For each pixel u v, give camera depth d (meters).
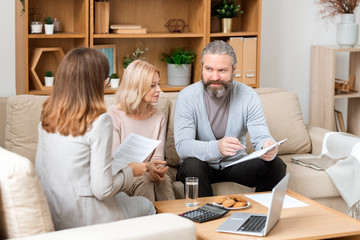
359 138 3.40
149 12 4.12
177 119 2.99
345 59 4.87
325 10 4.46
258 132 2.97
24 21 3.48
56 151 2.04
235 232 2.16
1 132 3.08
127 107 2.85
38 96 3.09
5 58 3.86
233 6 4.07
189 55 4.07
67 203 2.04
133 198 2.40
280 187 2.19
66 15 3.88
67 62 2.05
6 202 1.72
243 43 4.06
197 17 4.05
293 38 4.70
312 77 4.59
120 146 2.56
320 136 3.60
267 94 3.69
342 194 3.20
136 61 2.89
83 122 2.00
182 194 2.93
